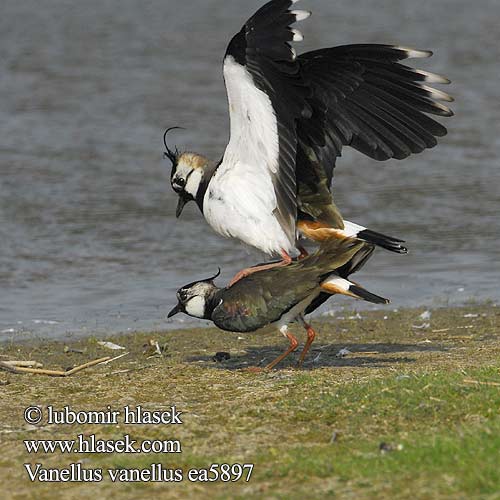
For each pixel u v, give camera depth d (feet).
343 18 150.71
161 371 43.24
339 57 42.01
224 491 29.45
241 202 41.32
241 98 39.99
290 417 35.27
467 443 30.40
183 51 129.29
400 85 42.73
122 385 41.06
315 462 30.45
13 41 132.26
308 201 42.86
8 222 71.46
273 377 41.04
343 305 57.41
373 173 84.38
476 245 67.46
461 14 153.69
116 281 61.21
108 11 154.51
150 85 112.27
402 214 73.77
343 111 43.06
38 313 55.52
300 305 41.52
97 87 110.42
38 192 77.92
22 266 63.52
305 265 41.32
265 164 40.83
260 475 30.27
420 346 48.03
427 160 88.02
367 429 33.65
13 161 85.30
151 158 86.84
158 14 153.38
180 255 65.92
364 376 39.75
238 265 64.03
